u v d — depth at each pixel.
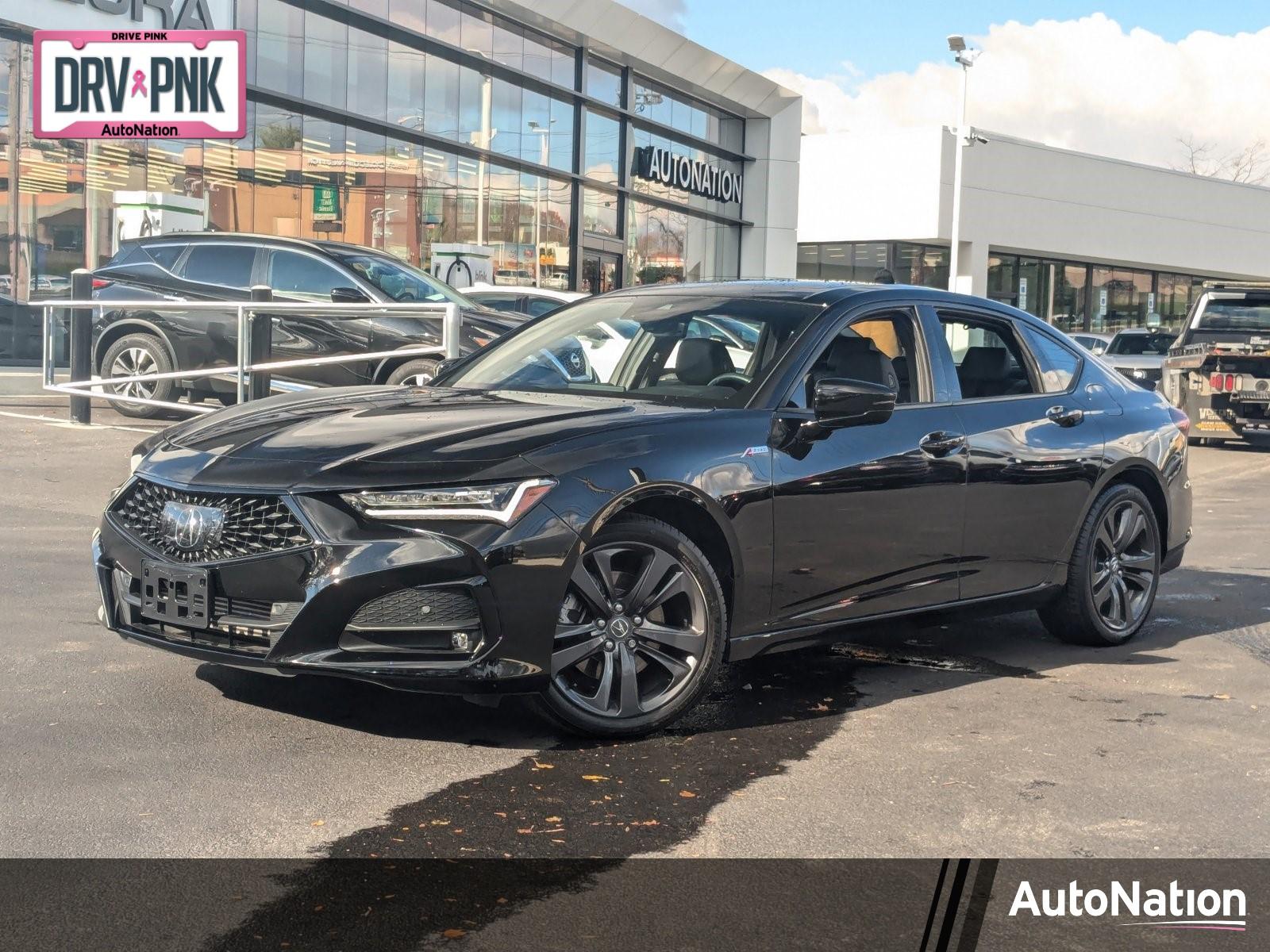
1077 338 25.25
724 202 30.86
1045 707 5.05
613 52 26.09
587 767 4.15
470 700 4.38
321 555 4.04
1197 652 6.08
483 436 4.34
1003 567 5.64
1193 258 46.75
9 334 18.03
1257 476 14.24
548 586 4.14
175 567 4.25
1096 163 43.22
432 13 22.53
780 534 4.74
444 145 23.03
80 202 18.50
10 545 7.36
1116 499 6.10
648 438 4.48
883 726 4.73
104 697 4.67
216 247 12.58
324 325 11.92
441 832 3.57
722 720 4.73
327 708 4.64
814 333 5.14
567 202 26.00
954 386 5.56
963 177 39.66
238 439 4.54
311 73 20.67
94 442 11.02
